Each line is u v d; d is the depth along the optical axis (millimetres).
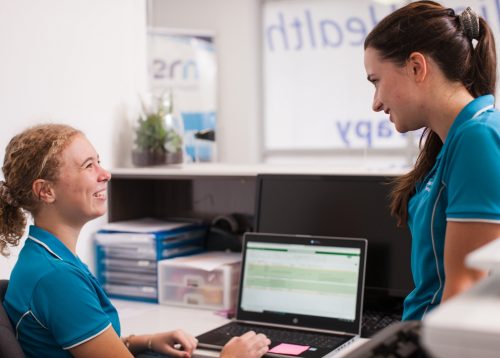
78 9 2225
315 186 2070
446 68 1117
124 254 2273
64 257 1385
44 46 2098
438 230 1120
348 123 5348
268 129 5613
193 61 5238
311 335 1755
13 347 1261
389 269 1942
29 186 1396
